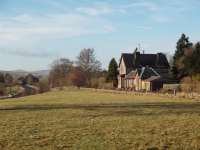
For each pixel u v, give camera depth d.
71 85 143.50
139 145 19.80
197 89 67.75
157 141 20.84
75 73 144.12
